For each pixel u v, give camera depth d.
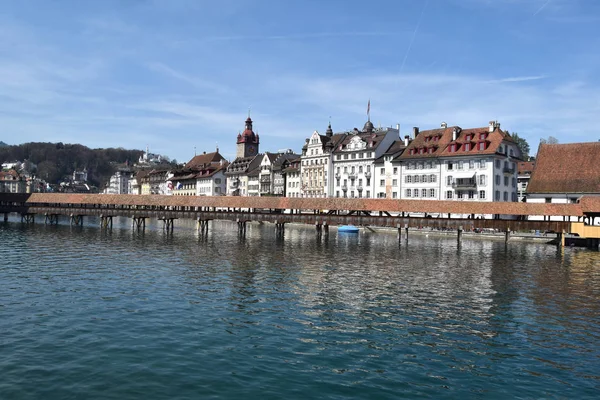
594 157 72.81
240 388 14.70
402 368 16.72
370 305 25.66
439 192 87.56
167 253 46.56
